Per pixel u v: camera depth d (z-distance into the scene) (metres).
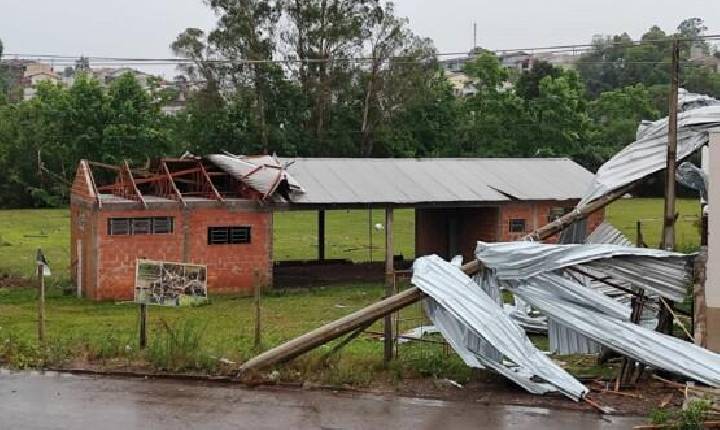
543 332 17.62
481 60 66.00
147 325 19.50
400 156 65.44
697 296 13.93
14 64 107.38
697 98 18.45
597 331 13.38
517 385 13.06
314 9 61.53
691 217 45.50
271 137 61.25
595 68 96.81
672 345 13.06
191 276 15.12
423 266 14.32
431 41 64.81
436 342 15.95
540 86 64.56
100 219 24.52
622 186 17.08
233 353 14.59
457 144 66.31
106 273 24.58
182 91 82.94
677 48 15.20
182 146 63.50
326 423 11.46
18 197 63.62
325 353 14.27
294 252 37.62
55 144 61.25
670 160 15.11
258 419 11.61
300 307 23.14
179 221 25.50
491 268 14.42
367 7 62.88
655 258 13.80
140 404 12.21
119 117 60.50
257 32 61.41
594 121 69.50
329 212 55.81
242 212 26.27
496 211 29.56
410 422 11.52
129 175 26.72
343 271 31.09
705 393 12.10
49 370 13.92
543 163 32.94
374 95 64.06
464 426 11.35
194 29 61.41
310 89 63.53
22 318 20.72
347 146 63.72
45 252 35.53
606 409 12.08
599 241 17.89
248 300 24.61
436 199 27.78
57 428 11.14
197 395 12.70
